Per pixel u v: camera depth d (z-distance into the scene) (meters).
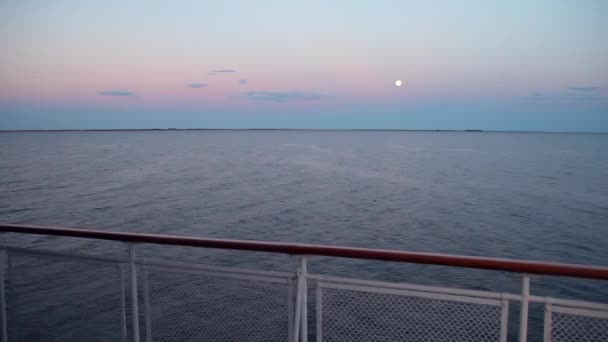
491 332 1.87
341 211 24.25
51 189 32.09
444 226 20.73
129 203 26.14
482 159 71.44
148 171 46.44
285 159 66.44
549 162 66.38
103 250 14.65
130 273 2.44
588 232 19.77
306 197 29.14
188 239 2.29
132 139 180.00
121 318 2.47
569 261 15.59
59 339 2.59
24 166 51.56
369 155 78.12
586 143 170.62
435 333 1.92
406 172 47.41
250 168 50.69
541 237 18.81
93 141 153.25
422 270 12.76
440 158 72.38
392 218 22.53
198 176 41.75
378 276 12.30
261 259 13.55
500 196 30.77
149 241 2.36
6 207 24.59
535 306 8.70
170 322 2.38
